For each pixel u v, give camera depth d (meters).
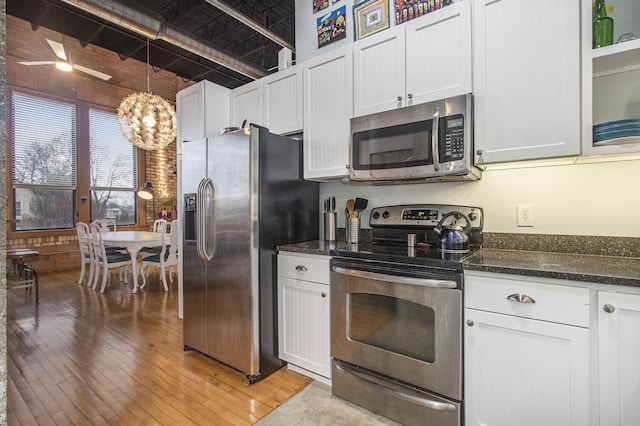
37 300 3.73
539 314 1.32
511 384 1.38
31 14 4.24
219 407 1.80
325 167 2.28
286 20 5.18
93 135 5.92
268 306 2.18
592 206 1.70
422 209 2.15
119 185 6.29
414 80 1.89
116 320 3.19
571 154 1.49
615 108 1.65
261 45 5.88
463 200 2.06
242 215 2.11
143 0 4.57
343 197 2.57
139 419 1.69
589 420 1.23
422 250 1.89
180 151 3.16
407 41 1.91
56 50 3.56
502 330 1.40
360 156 2.03
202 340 2.37
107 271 4.25
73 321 3.15
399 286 1.64
